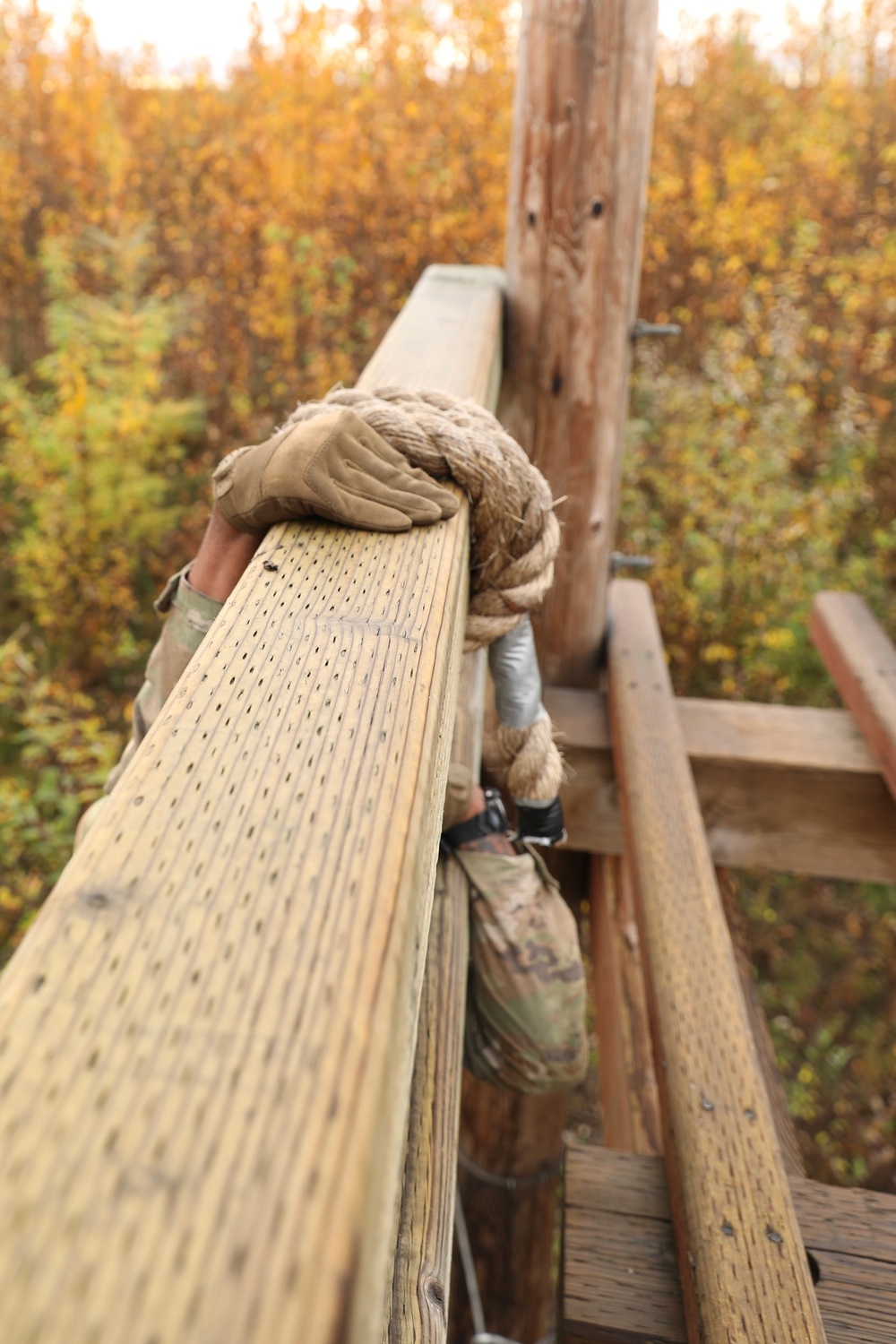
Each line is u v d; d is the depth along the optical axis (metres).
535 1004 1.62
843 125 11.84
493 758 1.59
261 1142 0.40
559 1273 1.29
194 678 0.73
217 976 0.48
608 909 2.74
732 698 8.03
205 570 1.23
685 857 1.87
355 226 10.17
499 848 1.62
